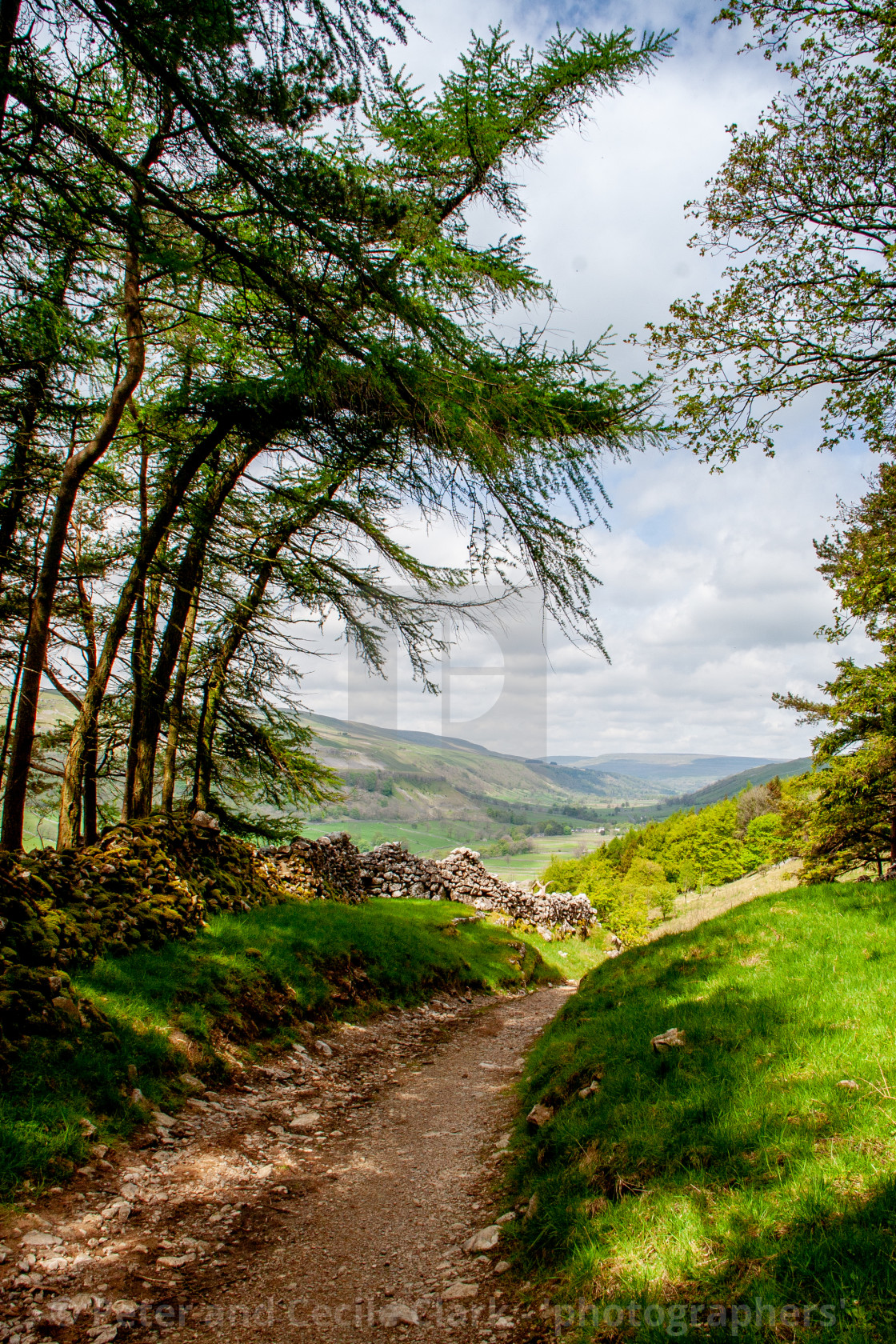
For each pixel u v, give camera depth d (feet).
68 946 24.34
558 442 25.71
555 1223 13.87
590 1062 21.06
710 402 37.42
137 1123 19.20
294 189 14.58
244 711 48.16
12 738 33.53
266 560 41.42
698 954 29.37
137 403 38.14
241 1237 15.31
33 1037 19.04
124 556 39.88
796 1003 20.04
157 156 17.74
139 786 38.68
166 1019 24.64
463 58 24.57
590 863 223.10
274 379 29.09
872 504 55.06
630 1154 14.84
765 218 36.99
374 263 16.49
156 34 12.59
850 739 58.90
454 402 19.33
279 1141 21.17
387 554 40.83
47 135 16.47
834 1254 10.03
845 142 33.83
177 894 32.91
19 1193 14.62
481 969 57.26
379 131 24.98
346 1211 17.10
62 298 26.20
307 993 34.32
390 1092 27.73
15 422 34.99
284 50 12.96
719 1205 12.16
